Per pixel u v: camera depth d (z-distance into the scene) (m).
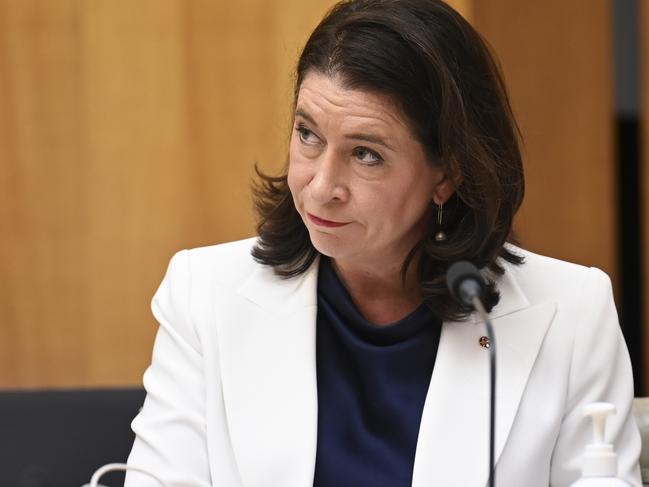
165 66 15.06
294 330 7.69
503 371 7.47
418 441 7.27
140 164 15.17
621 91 17.61
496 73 7.29
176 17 15.02
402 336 7.70
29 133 15.29
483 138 7.20
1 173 15.36
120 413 8.33
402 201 6.95
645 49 16.64
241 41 14.98
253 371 7.55
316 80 6.76
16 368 15.53
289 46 14.72
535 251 17.20
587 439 7.44
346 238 7.03
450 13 7.00
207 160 15.09
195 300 7.89
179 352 7.77
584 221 17.22
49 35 15.19
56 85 15.21
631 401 7.66
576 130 17.14
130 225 15.24
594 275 8.00
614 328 7.79
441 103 6.85
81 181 15.27
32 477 8.18
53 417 8.28
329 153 6.79
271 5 14.95
